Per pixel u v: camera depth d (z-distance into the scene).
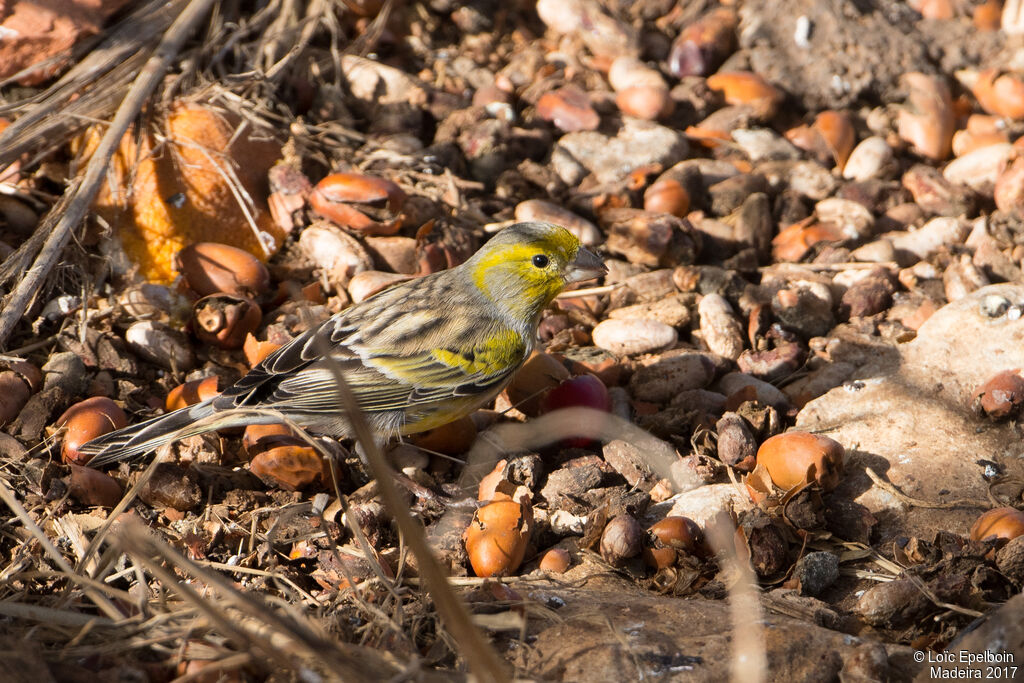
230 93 12.79
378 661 6.42
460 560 8.16
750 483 8.59
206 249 10.89
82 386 9.76
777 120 14.73
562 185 13.20
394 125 13.55
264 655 6.33
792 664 6.66
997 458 9.12
